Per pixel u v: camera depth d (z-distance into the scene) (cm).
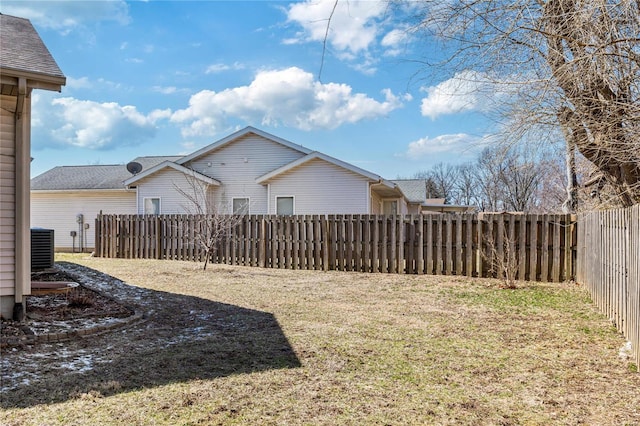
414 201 2547
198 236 1228
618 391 338
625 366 393
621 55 485
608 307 564
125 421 287
